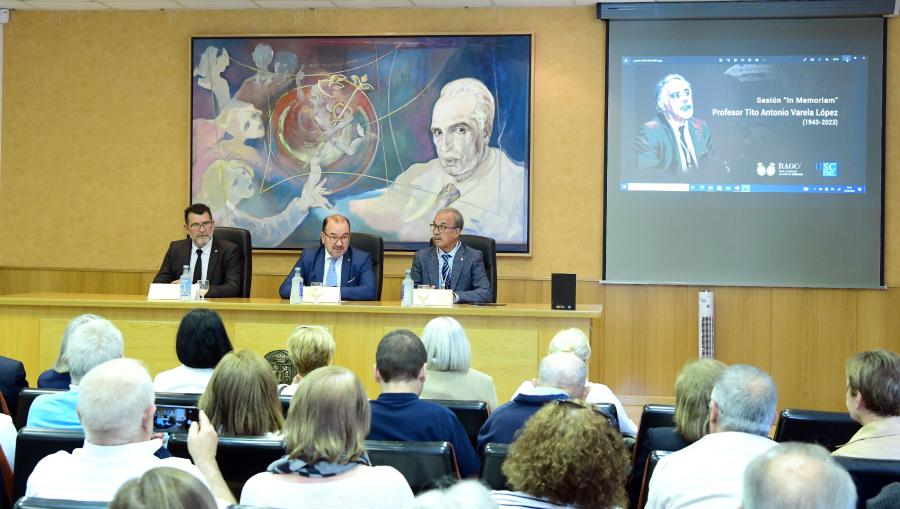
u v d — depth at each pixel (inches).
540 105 270.4
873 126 258.2
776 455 53.2
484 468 89.5
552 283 195.5
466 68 271.4
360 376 193.8
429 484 86.4
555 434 68.1
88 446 77.8
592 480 66.7
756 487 52.3
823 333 260.5
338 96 275.9
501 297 271.4
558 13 269.4
